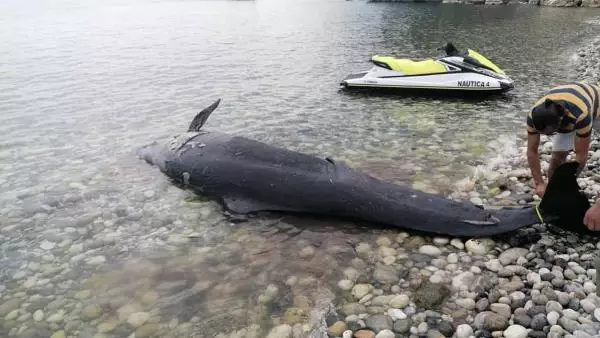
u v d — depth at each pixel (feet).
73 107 30.76
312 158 17.88
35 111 30.07
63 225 17.33
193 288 13.74
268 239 15.93
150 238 16.38
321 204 16.66
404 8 95.81
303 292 13.23
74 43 56.24
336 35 59.31
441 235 15.31
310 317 12.22
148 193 19.36
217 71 39.78
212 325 12.26
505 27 63.46
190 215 17.71
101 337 12.10
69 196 19.31
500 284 12.71
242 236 16.20
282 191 17.22
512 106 28.37
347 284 13.41
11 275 14.69
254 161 18.26
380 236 15.61
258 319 12.34
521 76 35.42
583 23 64.95
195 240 16.15
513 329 10.82
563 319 10.87
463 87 29.43
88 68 41.98
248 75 38.04
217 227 16.87
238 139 19.54
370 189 16.30
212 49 50.47
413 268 13.85
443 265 13.85
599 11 79.46
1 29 70.38
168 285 13.93
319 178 16.92
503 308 11.66
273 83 35.35
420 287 12.92
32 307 13.28
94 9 106.11
